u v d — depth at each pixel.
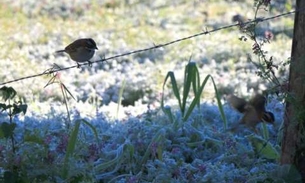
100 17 20.58
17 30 17.97
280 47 15.89
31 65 14.04
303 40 7.06
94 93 12.20
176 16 20.45
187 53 15.41
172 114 9.30
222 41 16.56
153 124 9.12
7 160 7.18
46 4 21.84
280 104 9.77
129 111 10.36
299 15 7.09
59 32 17.75
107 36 17.48
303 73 7.04
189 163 8.38
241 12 20.53
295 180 7.18
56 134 8.78
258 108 7.46
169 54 15.52
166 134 8.83
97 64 14.57
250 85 13.09
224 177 7.45
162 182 7.42
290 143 7.29
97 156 8.22
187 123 8.98
